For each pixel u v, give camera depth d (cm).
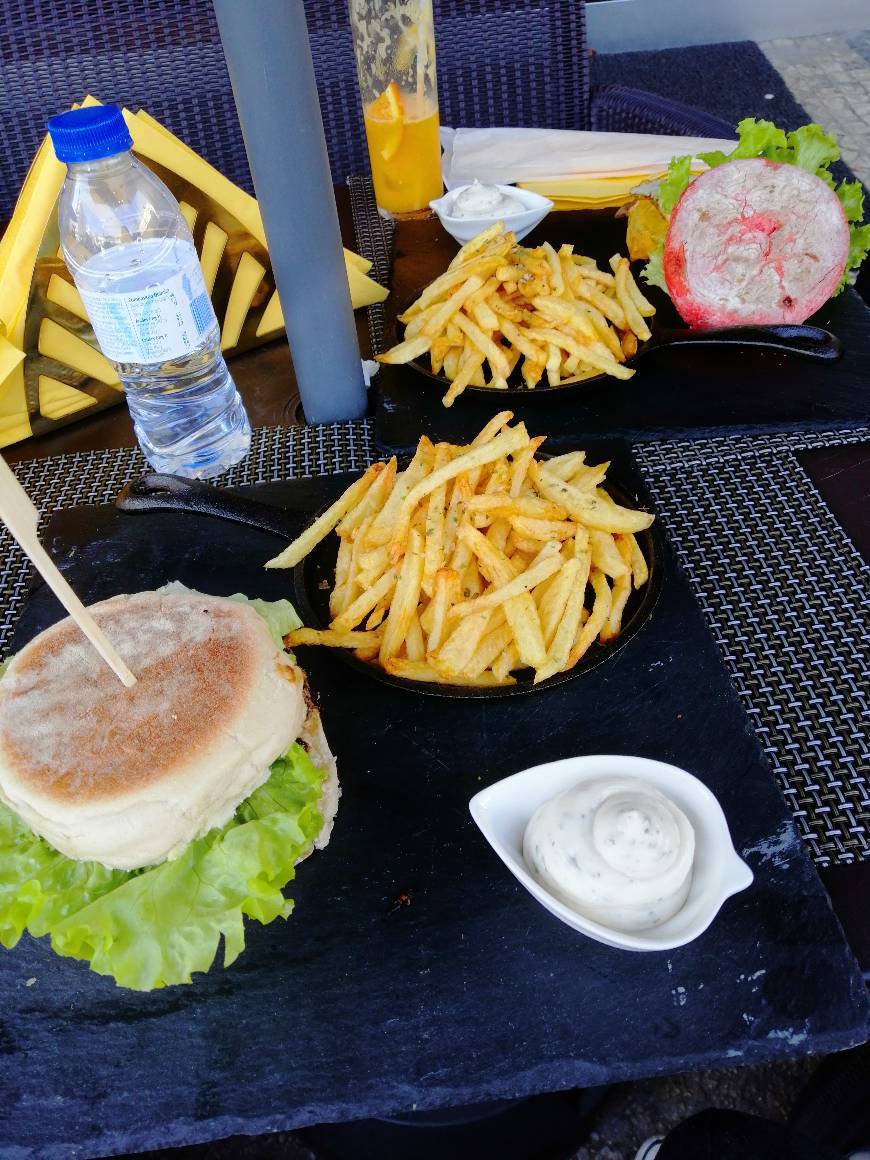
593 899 26
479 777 33
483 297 49
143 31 74
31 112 76
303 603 38
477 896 30
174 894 28
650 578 38
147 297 41
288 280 45
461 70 80
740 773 32
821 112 139
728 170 53
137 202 45
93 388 52
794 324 54
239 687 30
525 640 34
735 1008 27
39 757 28
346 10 77
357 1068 26
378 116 64
